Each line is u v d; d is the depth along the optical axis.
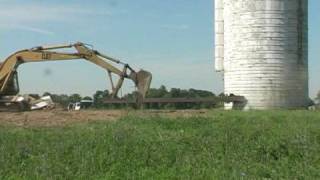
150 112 38.75
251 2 59.22
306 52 60.72
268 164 14.52
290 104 59.38
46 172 13.20
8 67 44.53
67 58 45.78
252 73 59.34
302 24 60.03
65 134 20.25
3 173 13.45
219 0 63.53
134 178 13.00
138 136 19.17
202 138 18.67
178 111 41.34
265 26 59.06
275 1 58.97
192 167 13.80
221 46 63.28
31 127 25.22
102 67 46.03
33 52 45.31
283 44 59.22
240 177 12.70
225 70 61.88
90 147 16.20
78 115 34.59
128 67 46.03
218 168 13.66
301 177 12.96
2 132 21.73
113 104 46.59
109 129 22.17
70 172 13.27
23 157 15.41
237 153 15.72
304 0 60.28
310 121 29.06
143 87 45.72
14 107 42.66
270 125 25.39
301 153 15.89
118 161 14.58
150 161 14.72
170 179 12.85
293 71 59.53
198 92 58.28
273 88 59.12
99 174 13.34
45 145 16.97
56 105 47.56
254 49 59.28
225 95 59.31
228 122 27.12
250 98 59.22
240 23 59.88
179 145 16.97
